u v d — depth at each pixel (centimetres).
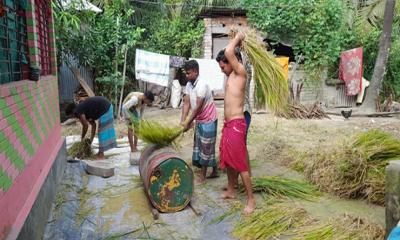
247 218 340
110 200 399
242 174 356
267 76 379
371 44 1255
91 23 977
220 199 398
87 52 949
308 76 1176
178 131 411
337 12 1136
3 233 221
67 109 564
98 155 573
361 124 872
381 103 1205
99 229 330
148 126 412
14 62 313
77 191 421
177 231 325
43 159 364
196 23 1202
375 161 411
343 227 305
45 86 418
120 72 1074
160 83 1008
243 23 1141
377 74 1085
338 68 1254
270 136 714
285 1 1098
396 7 1272
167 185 360
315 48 1139
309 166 463
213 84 1028
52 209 357
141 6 1248
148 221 346
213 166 461
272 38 1143
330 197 402
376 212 360
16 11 325
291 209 346
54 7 814
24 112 299
